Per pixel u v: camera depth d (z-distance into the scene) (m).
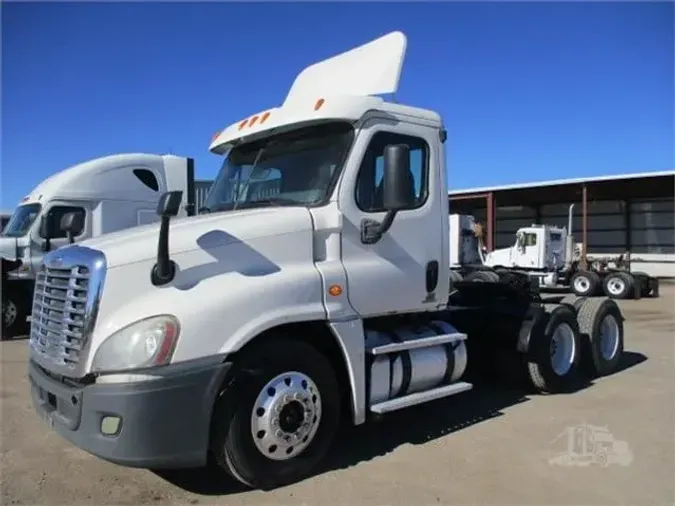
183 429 3.69
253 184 5.15
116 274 3.82
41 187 13.21
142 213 13.72
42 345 4.22
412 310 5.12
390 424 5.68
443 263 5.39
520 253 21.89
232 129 5.54
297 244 4.43
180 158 14.52
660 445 5.13
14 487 4.30
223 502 4.02
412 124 5.17
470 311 6.91
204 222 4.31
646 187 28.08
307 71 5.96
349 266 4.64
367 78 5.32
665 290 25.02
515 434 5.41
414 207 5.15
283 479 4.25
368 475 4.46
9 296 11.80
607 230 33.09
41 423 5.82
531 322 6.66
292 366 4.26
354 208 4.70
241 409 4.00
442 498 4.08
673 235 31.08
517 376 6.84
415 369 5.07
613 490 4.22
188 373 3.70
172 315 3.75
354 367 4.54
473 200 33.78
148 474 4.51
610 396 6.79
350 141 4.76
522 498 4.09
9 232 12.78
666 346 10.40
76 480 4.41
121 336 3.72
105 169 13.25
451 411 6.14
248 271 4.19
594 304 7.92
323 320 4.41
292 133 5.09
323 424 4.43
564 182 26.62
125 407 3.59
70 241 5.89
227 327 3.89
